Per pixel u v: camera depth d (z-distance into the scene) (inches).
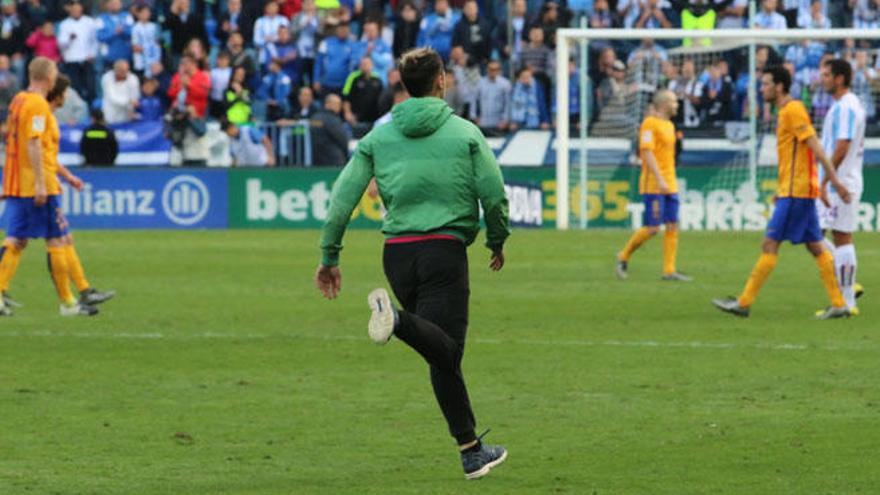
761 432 1067.9
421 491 895.7
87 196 3230.8
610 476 932.6
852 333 1594.5
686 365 1376.7
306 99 3383.4
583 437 1055.0
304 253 2628.0
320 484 915.4
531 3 3580.2
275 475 940.0
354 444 1035.9
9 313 1768.0
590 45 3435.0
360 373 1339.8
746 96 3277.6
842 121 1704.0
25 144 1713.8
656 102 2174.0
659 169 2171.5
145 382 1294.3
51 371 1353.3
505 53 3479.3
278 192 3225.9
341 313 1790.1
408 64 915.4
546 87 3415.4
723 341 1536.7
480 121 3380.9
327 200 3221.0
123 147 3366.1
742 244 2800.2
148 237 2989.7
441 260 901.2
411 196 908.0
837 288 1712.6
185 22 3548.2
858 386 1259.2
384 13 3686.0
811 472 938.1
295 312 1800.0
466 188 909.2
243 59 3398.1
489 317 1749.5
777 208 1699.1
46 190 1724.9
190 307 1852.9
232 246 2773.1
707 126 3272.6
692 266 2393.0
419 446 1029.2
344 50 3462.1
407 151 911.0
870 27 3430.1
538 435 1064.2
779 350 1466.5
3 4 3572.8
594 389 1250.6
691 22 3452.3
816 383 1275.8
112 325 1676.9
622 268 2214.6
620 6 3489.2
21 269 2378.2
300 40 3526.1
